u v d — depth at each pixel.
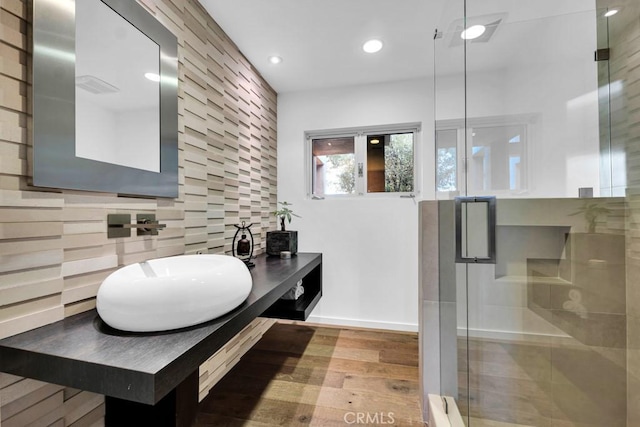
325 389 1.67
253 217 2.26
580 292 1.41
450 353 1.44
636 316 1.33
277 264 1.93
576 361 1.38
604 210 1.41
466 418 1.34
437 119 1.73
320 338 2.33
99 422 0.99
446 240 1.48
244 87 2.10
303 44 1.96
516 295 1.42
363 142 2.65
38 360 0.68
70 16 0.89
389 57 2.12
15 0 0.77
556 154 1.53
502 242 1.46
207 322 0.88
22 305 0.78
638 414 1.32
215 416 1.45
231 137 1.92
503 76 1.61
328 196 2.73
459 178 1.52
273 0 1.55
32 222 0.81
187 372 0.71
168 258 1.20
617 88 1.38
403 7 1.61
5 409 0.74
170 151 1.32
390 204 2.51
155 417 0.97
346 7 1.60
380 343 2.24
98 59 0.98
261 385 1.71
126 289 0.78
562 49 1.53
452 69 1.65
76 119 0.91
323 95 2.63
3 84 0.74
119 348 0.71
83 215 0.95
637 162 1.29
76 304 0.93
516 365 1.39
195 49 1.54
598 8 1.44
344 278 2.59
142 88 1.17
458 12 1.59
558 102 1.54
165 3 1.32
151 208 1.24
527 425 1.34
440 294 1.47
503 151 1.58
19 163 0.77
